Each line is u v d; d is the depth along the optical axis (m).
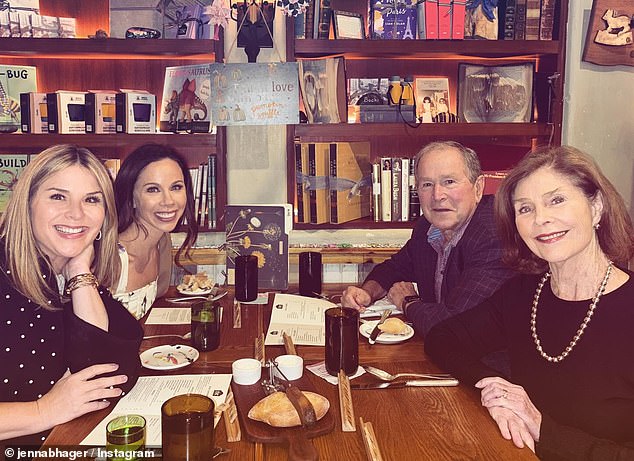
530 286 1.58
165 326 1.89
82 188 1.45
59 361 1.45
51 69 3.16
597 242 1.43
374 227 3.06
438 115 3.13
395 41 2.92
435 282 2.28
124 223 2.19
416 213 3.12
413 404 1.33
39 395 1.41
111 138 2.91
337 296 2.31
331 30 3.05
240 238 2.45
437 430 1.21
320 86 2.98
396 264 2.40
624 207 1.41
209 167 3.02
